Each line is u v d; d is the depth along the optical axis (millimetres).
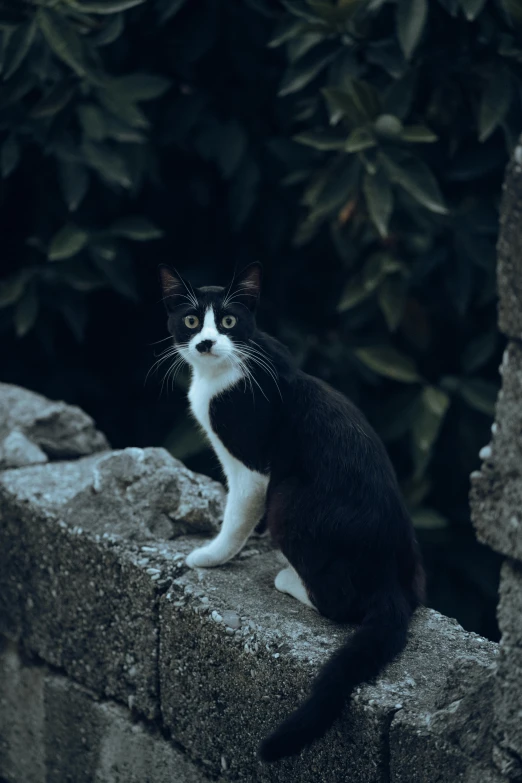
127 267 4605
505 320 1924
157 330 5148
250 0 4285
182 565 2914
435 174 4230
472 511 2029
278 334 4820
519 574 1959
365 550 2576
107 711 3098
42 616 3283
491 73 3785
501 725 2002
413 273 4301
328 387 2914
